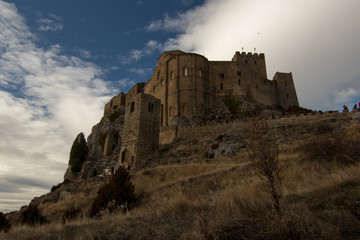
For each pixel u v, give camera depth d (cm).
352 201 607
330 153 1717
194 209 884
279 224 517
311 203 688
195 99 6028
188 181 2156
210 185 1858
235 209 710
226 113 6031
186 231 629
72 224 1034
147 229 723
